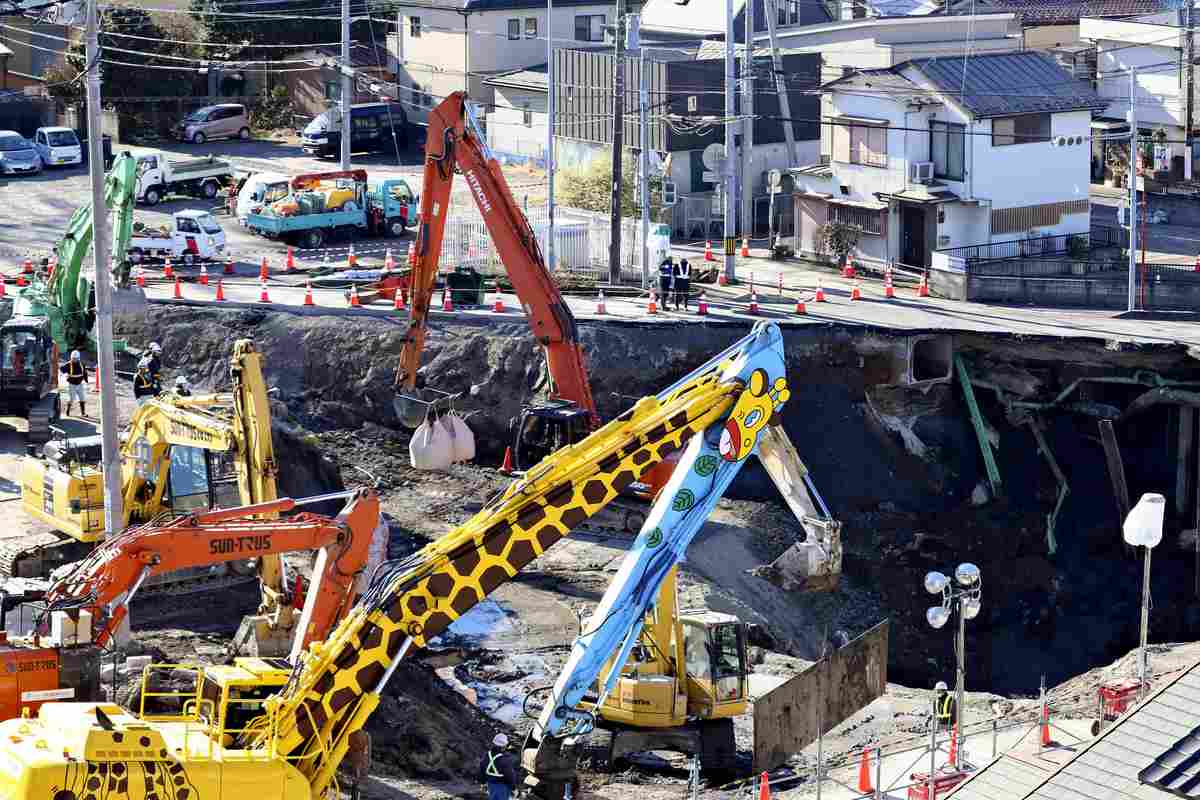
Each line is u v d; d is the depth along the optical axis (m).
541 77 117.94
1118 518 78.00
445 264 94.06
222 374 74.25
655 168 106.31
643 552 36.84
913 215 94.25
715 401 36.72
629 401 74.06
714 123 105.44
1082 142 95.75
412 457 57.66
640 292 85.06
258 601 53.41
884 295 87.62
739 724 50.53
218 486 53.22
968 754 46.09
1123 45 123.31
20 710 35.50
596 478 36.22
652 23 130.62
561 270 91.81
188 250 88.06
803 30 118.62
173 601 52.88
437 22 127.56
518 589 60.03
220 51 131.00
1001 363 78.38
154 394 65.69
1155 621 73.88
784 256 99.19
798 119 106.69
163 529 41.12
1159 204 112.38
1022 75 95.62
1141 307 86.12
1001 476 77.75
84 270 83.00
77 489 52.72
